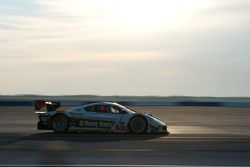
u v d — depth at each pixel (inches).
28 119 1067.9
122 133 684.1
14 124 892.6
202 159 414.9
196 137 628.1
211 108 2105.1
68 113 683.4
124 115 682.2
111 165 377.7
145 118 679.7
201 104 2517.2
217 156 434.9
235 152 465.4
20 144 526.6
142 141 567.2
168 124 933.8
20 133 681.6
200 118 1186.6
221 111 1706.4
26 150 471.5
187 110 1781.5
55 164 381.7
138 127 679.1
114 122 679.1
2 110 1624.0
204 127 847.7
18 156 427.5
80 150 473.4
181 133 697.6
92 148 491.2
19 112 1454.2
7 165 375.6
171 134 677.9
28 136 629.3
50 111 700.7
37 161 397.4
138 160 405.7
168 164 384.8
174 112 1579.7
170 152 460.8
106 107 689.0
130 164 383.2
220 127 852.6
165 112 1576.0
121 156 430.6
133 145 521.3
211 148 497.7
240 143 552.7
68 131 682.8
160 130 681.6
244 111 1722.4
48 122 682.8
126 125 677.9
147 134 670.5
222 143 550.3
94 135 650.8
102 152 458.3
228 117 1254.3
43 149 480.7
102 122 681.0
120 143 541.6
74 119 681.6
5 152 455.2
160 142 555.5
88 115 682.8
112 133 685.3
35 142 549.0
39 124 687.7
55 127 682.8
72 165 376.8
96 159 410.6
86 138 603.2
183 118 1183.6
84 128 681.6
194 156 433.1
